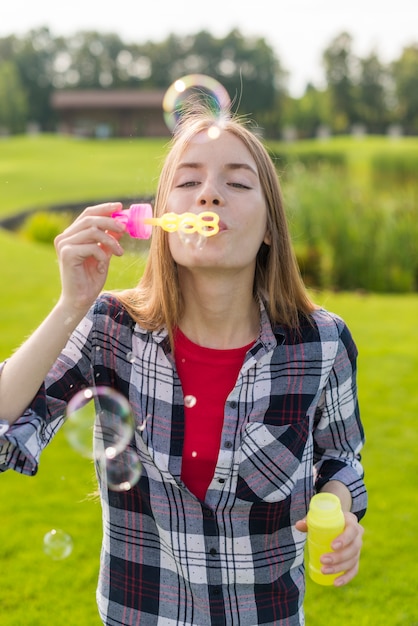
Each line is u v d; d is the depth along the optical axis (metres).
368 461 3.14
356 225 7.19
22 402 1.07
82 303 1.09
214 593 1.17
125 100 46.53
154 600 1.20
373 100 53.47
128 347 1.21
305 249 7.11
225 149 1.17
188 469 1.18
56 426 1.19
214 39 56.75
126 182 19.00
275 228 1.23
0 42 58.50
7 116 49.22
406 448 3.25
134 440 1.20
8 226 10.89
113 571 1.23
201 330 1.21
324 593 2.33
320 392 1.23
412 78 51.69
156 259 1.21
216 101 1.50
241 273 1.18
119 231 1.10
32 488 2.93
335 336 1.25
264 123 54.94
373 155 29.41
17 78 53.34
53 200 14.67
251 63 55.25
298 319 1.24
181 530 1.17
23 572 2.39
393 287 7.02
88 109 47.00
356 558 1.15
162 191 1.25
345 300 6.26
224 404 1.19
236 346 1.22
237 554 1.17
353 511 1.28
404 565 2.45
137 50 59.47
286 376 1.21
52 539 1.59
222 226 1.12
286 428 1.19
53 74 58.19
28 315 5.34
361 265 7.04
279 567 1.21
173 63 58.66
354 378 1.30
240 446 1.16
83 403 1.20
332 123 54.22
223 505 1.15
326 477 1.30
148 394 1.19
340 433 1.33
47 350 1.07
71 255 1.08
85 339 1.22
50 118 57.19
